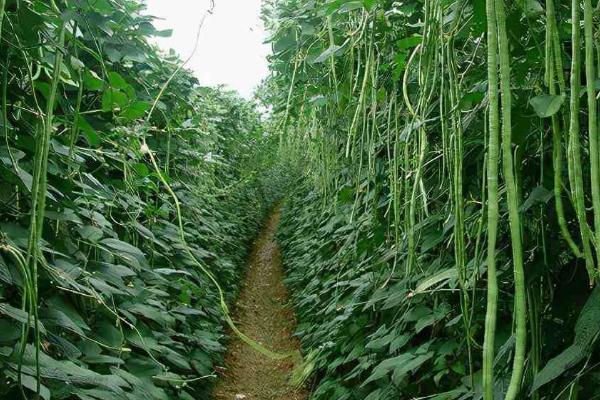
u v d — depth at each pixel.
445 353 1.54
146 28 1.65
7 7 1.16
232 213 6.98
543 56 0.84
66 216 1.31
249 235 8.09
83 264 1.53
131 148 2.04
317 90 2.05
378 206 1.89
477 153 1.26
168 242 2.79
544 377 0.86
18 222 1.30
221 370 3.44
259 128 7.00
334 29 1.77
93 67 1.92
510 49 0.92
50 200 1.35
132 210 2.29
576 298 1.00
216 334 3.34
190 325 2.96
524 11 0.82
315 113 2.37
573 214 1.03
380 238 1.89
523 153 1.05
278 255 7.63
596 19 0.88
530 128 0.96
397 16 1.49
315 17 1.78
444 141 1.08
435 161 1.62
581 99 0.97
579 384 0.97
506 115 0.62
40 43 1.15
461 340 1.52
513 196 0.62
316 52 1.75
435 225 1.64
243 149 7.39
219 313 3.70
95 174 2.03
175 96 2.83
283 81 2.37
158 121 2.70
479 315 1.42
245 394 3.33
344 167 2.64
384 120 2.05
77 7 1.20
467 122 1.09
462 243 0.94
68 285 1.37
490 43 0.64
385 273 2.10
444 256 1.60
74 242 1.64
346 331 2.60
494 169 0.62
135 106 1.46
